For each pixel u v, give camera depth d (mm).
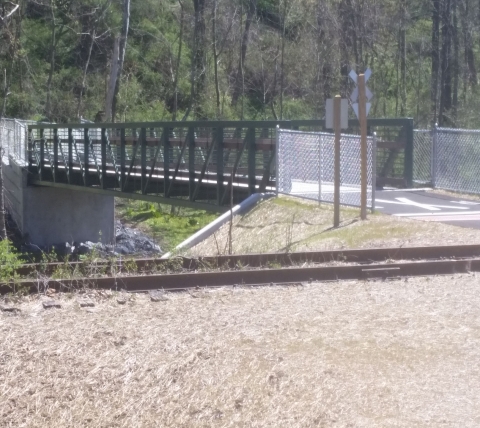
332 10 43031
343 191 16578
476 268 10922
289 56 46500
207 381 6359
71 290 9398
